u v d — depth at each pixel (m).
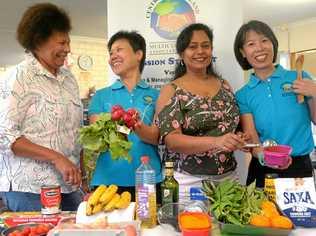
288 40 7.15
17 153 1.90
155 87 2.82
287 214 1.51
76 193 2.12
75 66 7.00
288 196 1.54
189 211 1.51
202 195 1.66
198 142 1.82
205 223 1.40
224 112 2.04
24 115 1.95
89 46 7.19
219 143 1.75
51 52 2.02
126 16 2.84
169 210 1.55
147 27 2.82
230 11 2.77
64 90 2.11
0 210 2.00
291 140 2.07
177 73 2.24
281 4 5.73
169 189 1.68
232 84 2.78
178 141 1.89
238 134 1.89
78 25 6.18
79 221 1.51
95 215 1.53
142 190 1.59
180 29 2.79
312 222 1.49
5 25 6.04
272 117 2.09
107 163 2.11
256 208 1.47
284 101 2.09
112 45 2.35
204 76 2.15
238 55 2.25
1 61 8.95
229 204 1.48
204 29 2.16
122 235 1.34
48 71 2.05
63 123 2.05
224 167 2.02
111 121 1.68
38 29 1.98
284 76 2.15
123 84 2.32
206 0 2.78
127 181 2.09
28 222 1.59
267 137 2.11
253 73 2.24
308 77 2.18
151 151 2.15
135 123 1.71
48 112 2.00
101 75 7.33
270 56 2.12
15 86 1.91
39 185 1.97
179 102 2.01
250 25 2.14
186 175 2.00
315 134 3.29
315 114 2.08
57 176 2.00
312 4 5.76
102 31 6.62
